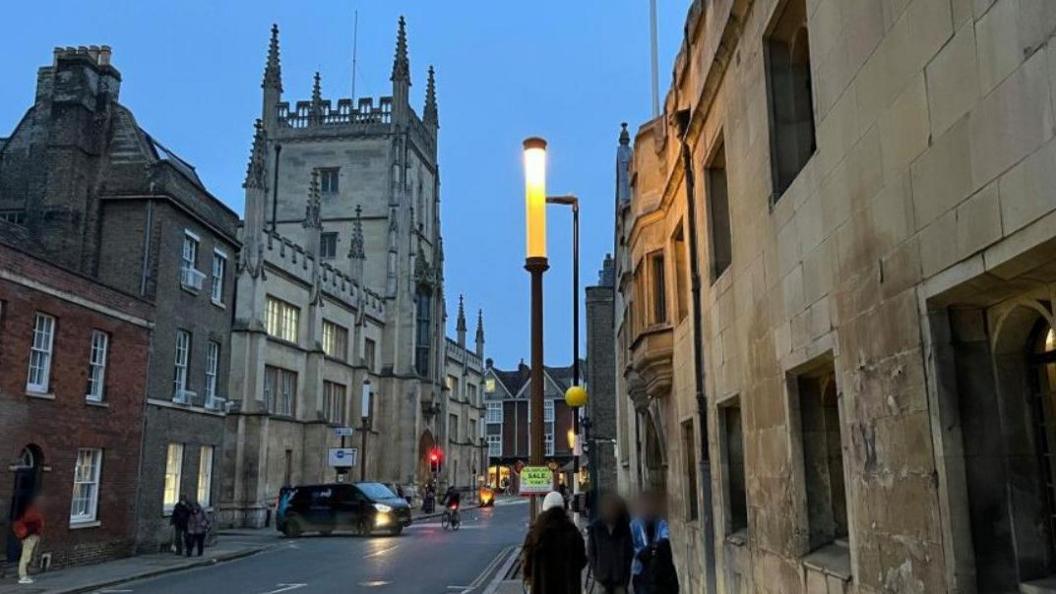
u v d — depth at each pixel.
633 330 17.22
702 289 10.78
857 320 5.12
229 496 38.19
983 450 4.03
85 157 26.28
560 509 8.55
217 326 29.72
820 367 6.40
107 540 22.34
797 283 6.42
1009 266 3.46
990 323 4.09
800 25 6.97
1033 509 3.96
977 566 3.93
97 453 22.25
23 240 24.41
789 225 6.63
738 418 9.91
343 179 61.28
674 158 12.50
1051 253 3.28
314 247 47.50
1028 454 4.02
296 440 44.47
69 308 20.91
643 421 18.05
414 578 18.95
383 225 60.47
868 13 4.90
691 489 12.70
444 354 68.81
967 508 3.97
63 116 26.31
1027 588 3.82
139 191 26.02
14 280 18.78
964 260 3.76
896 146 4.51
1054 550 3.91
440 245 67.44
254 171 41.56
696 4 10.33
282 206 61.00
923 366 4.20
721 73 9.14
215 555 24.03
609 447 38.66
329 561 23.23
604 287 40.75
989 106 3.53
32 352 19.78
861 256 5.05
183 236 27.45
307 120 62.44
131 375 23.78
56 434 20.28
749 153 7.97
